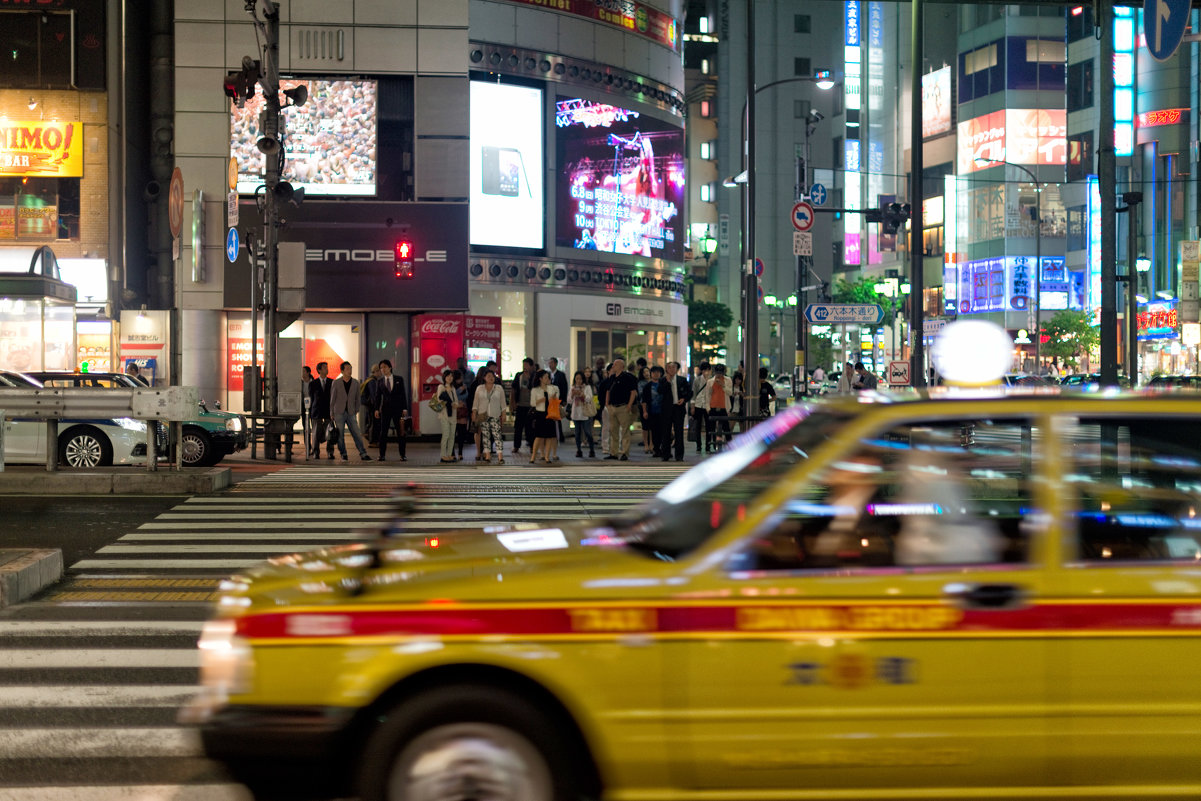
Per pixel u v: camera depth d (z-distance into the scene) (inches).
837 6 4065.0
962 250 3361.2
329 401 853.2
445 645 146.2
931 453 158.9
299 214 1159.0
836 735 145.6
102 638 290.4
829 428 165.2
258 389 868.0
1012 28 3201.3
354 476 719.1
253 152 1178.6
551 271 1485.0
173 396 599.2
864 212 1258.0
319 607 148.3
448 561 164.7
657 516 176.4
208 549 424.5
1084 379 1811.0
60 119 1259.8
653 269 1649.9
